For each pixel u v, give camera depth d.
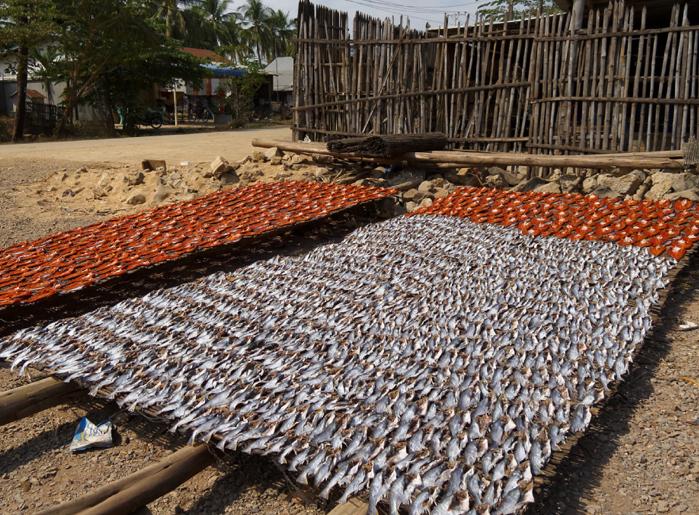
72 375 4.07
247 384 3.95
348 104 11.80
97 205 10.28
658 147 9.77
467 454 3.26
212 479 3.60
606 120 9.55
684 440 3.80
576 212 7.92
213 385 3.95
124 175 11.00
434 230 7.56
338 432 3.43
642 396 4.31
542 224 7.55
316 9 12.02
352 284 5.78
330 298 5.39
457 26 11.00
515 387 3.91
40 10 23.09
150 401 3.80
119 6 24.62
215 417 3.61
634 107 9.35
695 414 4.07
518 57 10.19
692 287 6.28
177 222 8.06
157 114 30.03
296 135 12.56
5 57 24.44
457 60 10.70
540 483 3.17
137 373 4.07
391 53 11.20
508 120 10.44
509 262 6.34
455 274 6.04
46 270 6.32
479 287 5.66
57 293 5.57
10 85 31.02
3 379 4.77
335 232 8.57
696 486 3.40
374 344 4.53
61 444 3.98
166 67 28.03
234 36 52.12
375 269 6.24
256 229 7.48
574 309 5.14
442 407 3.70
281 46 54.59
